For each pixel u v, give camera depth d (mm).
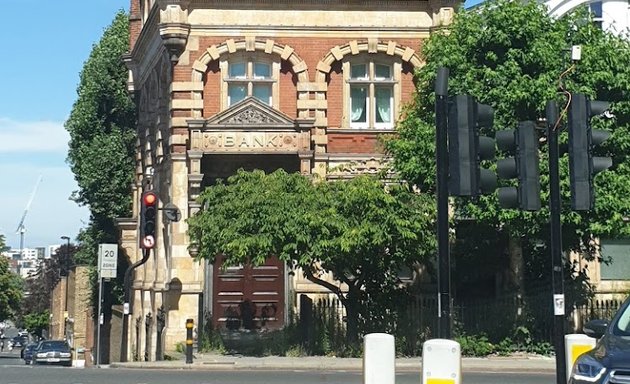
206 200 25594
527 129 11836
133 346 38438
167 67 30969
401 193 25016
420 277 28969
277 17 30250
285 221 24000
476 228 28469
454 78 25812
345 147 30156
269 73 30469
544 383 18828
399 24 30656
